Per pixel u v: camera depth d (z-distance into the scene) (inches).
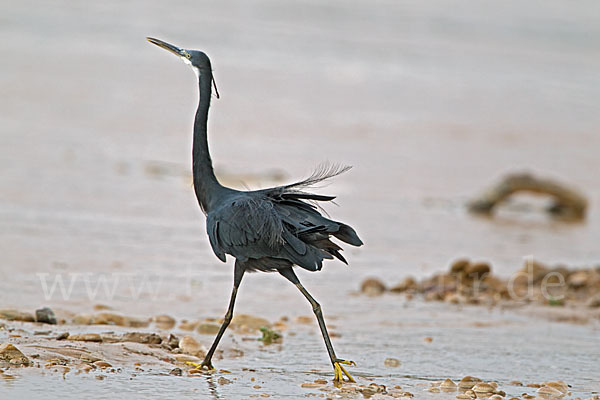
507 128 1316.4
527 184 858.8
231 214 322.7
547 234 757.3
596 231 791.7
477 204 845.2
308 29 2121.1
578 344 407.2
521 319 458.9
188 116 1190.9
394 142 1153.4
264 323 419.5
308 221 314.0
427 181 951.0
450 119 1339.8
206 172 347.6
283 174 888.3
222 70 1555.1
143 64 1523.1
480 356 379.6
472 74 1777.8
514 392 319.6
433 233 714.8
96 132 1034.1
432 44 2106.3
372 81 1603.1
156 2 2258.9
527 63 1966.0
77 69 1411.2
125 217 665.0
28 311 405.4
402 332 419.8
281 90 1438.2
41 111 1110.4
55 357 318.0
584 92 1676.9
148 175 850.1
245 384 309.4
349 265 584.4
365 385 315.9
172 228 644.7
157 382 301.4
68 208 674.8
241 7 2324.1
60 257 529.7
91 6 2081.7
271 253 316.5
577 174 1066.7
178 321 415.5
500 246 685.3
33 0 2048.5
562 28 2501.2
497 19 2559.1
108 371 309.4
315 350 376.2
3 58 1425.9
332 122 1238.3
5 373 295.7
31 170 802.8
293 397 296.0
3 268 490.9
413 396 306.7
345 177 924.0
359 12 2437.3
